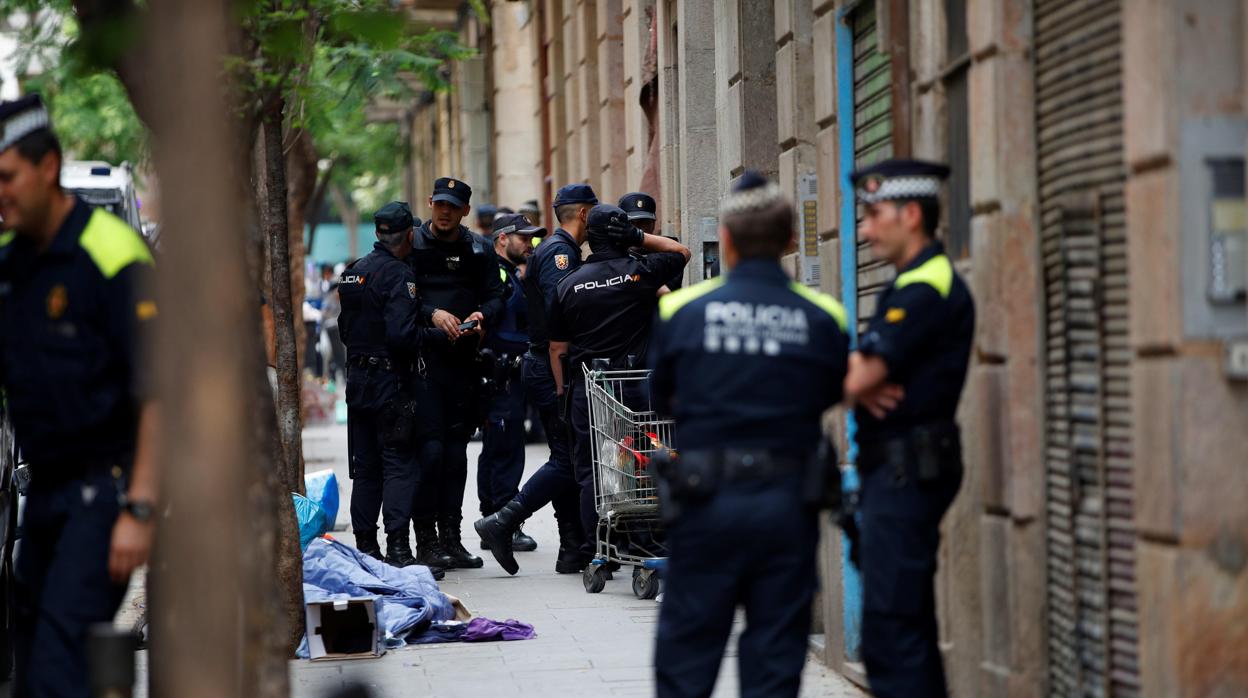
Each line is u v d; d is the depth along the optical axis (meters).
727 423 8.89
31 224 9.02
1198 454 7.89
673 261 17.72
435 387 18.72
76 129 44.84
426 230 19.00
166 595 8.31
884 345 9.02
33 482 9.23
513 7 44.88
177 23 8.23
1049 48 9.46
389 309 18.12
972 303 9.36
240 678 8.28
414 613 14.94
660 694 9.09
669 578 9.12
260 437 9.59
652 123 25.52
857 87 12.89
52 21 15.72
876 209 9.46
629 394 16.97
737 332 8.97
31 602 9.25
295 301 30.20
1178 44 7.88
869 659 9.43
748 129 17.92
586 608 16.47
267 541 9.45
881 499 9.31
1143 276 8.14
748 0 17.78
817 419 9.08
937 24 10.98
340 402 50.25
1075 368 9.23
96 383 9.04
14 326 9.06
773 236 9.23
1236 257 7.91
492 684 13.02
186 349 8.19
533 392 18.97
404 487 18.47
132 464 9.18
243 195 10.33
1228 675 7.93
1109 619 8.86
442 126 60.78
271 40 12.23
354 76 20.23
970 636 10.62
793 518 8.87
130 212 25.75
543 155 39.84
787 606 8.95
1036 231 9.72
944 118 11.00
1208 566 7.91
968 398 10.38
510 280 23.45
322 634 14.27
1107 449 8.84
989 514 10.12
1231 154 7.90
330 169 60.56
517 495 19.12
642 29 25.78
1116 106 8.59
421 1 46.84
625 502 16.77
